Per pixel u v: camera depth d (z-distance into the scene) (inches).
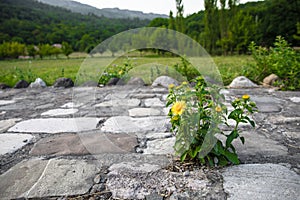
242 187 42.4
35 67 303.6
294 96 121.7
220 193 41.1
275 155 54.9
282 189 41.5
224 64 245.3
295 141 63.3
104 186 44.7
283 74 153.9
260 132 70.3
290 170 47.8
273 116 86.5
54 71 246.1
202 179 45.5
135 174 48.4
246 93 132.1
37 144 64.4
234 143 61.8
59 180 46.7
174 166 50.8
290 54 152.3
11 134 72.4
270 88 147.3
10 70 281.4
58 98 131.2
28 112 100.0
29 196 42.1
